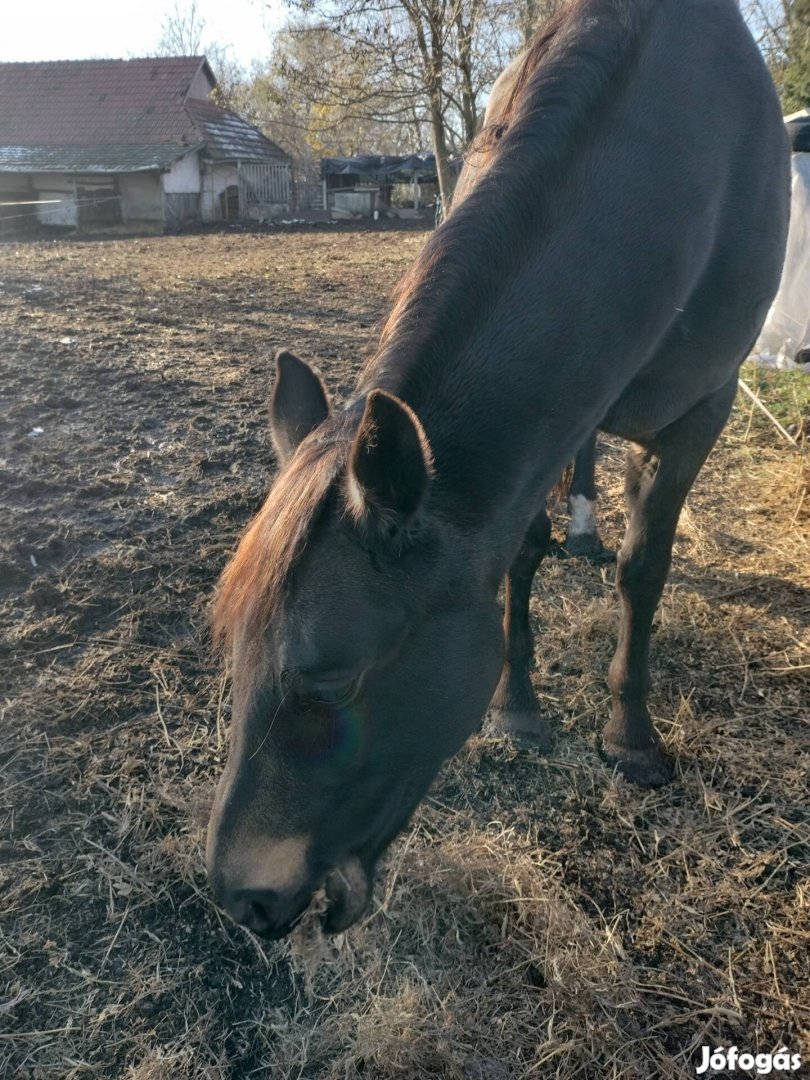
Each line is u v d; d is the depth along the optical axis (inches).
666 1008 71.5
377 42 400.8
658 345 79.5
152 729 101.1
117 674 109.9
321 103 418.3
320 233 796.6
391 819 60.7
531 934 76.7
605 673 114.0
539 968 74.3
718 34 87.4
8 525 143.9
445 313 61.9
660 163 74.6
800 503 156.2
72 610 122.6
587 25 74.7
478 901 79.5
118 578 130.9
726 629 121.3
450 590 58.2
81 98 1071.6
